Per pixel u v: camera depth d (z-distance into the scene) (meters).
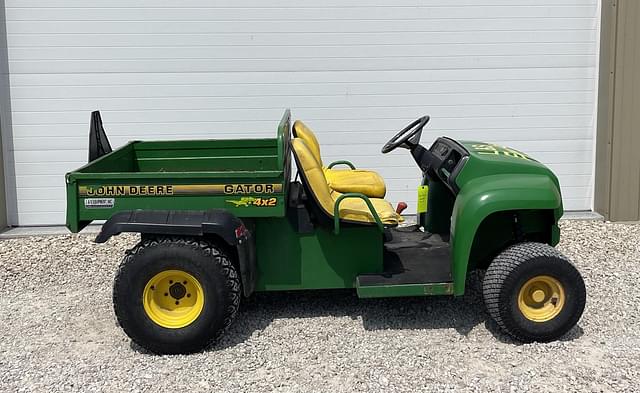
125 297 4.05
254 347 4.21
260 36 6.98
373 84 7.11
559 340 4.24
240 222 4.11
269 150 5.49
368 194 5.09
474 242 4.66
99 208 4.12
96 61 6.96
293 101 7.10
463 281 4.21
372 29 7.02
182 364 4.02
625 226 6.99
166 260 4.02
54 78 6.97
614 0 6.87
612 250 6.16
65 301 5.14
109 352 4.23
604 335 4.33
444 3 7.02
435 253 4.75
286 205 4.39
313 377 3.83
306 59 7.04
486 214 4.13
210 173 4.11
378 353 4.11
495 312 4.15
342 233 4.42
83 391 3.73
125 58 6.97
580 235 6.64
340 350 4.15
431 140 7.25
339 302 4.93
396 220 4.44
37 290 5.39
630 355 4.04
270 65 7.03
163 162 5.48
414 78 7.13
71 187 4.09
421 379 3.78
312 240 4.43
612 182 7.07
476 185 4.27
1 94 6.96
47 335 4.51
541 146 7.32
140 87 7.02
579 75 7.22
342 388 3.70
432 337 4.32
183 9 6.92
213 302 4.06
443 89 7.16
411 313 4.71
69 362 4.09
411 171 7.24
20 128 7.02
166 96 7.04
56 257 6.21
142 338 4.09
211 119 7.10
